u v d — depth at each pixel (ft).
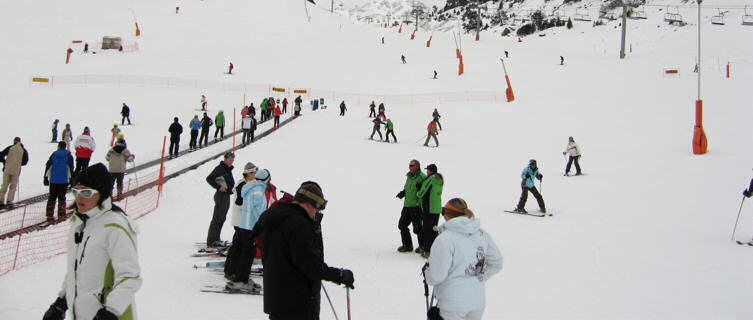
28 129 74.13
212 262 22.65
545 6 476.54
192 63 160.66
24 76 126.72
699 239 31.58
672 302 20.58
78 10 227.20
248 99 128.06
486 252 12.37
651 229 34.17
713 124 82.74
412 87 140.97
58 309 9.76
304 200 10.78
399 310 18.28
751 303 20.49
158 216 33.06
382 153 64.95
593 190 47.50
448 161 61.16
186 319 15.94
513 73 152.76
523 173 38.52
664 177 52.70
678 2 322.34
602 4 391.04
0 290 17.54
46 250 23.56
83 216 9.06
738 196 44.01
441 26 627.46
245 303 17.99
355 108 121.08
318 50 192.65
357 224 33.76
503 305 19.71
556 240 30.99
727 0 288.51
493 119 98.53
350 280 10.94
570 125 88.17
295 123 92.68
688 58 195.62
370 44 210.38
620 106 102.27
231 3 267.39
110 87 125.08
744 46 199.21
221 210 25.35
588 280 23.41
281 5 279.28
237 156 58.44
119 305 8.48
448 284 11.76
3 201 31.99
